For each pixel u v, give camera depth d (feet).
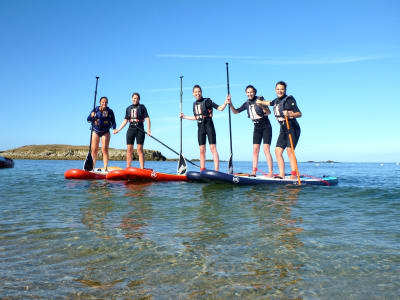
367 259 7.41
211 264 7.06
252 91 24.99
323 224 10.80
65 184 23.82
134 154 209.26
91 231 9.72
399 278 6.39
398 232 9.78
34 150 224.94
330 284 6.11
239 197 17.12
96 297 5.55
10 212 12.73
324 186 22.56
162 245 8.36
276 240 8.84
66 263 7.11
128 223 10.81
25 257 7.47
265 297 5.58
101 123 29.14
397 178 34.55
